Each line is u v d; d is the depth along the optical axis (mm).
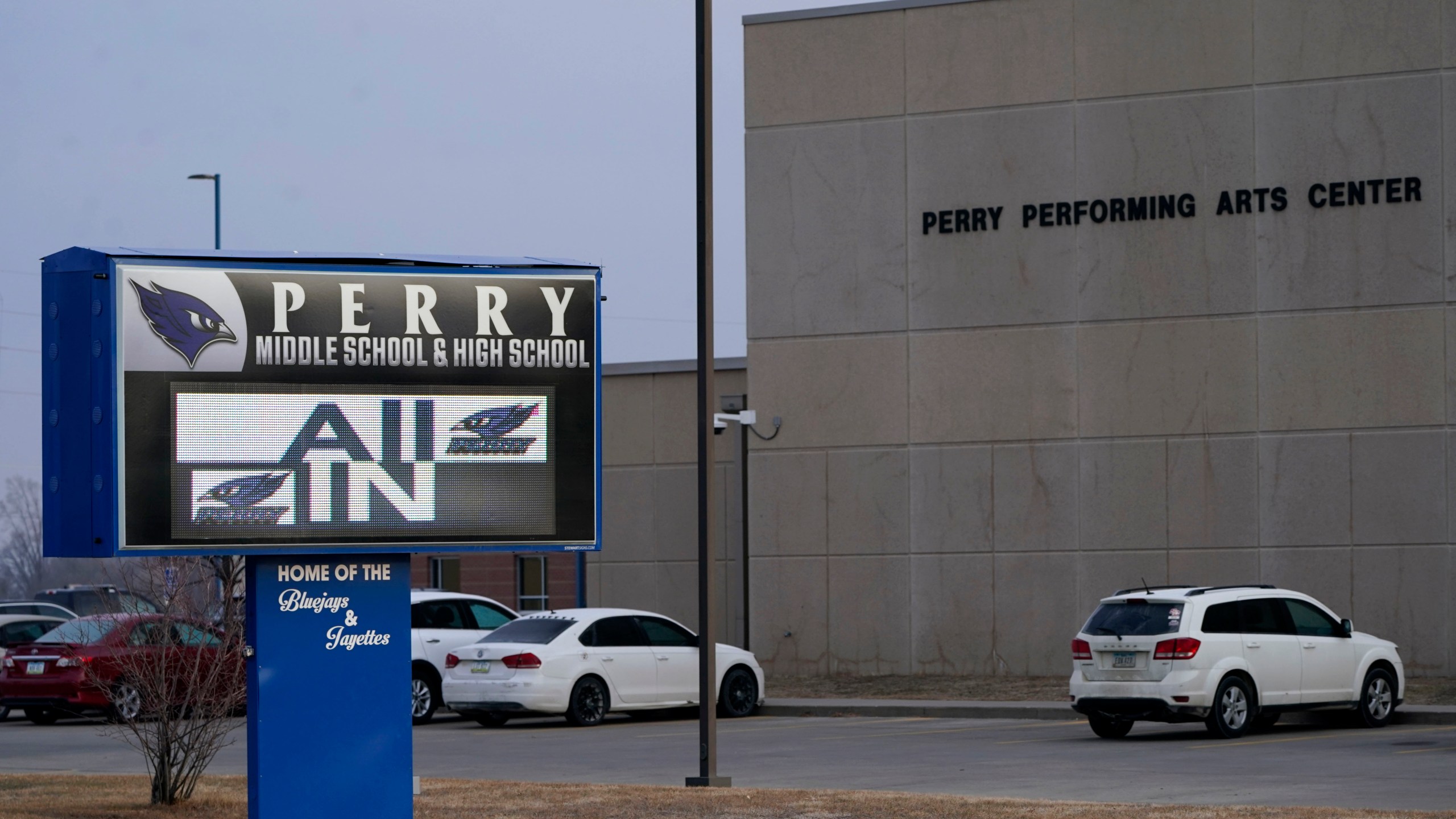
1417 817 13422
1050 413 34531
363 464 13250
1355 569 32125
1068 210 34531
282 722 13055
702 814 14469
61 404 12844
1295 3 33031
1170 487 33531
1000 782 17891
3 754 23625
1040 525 34469
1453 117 31922
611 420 42531
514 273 13758
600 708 27672
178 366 12797
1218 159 33469
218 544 12797
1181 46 33844
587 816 14562
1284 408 32812
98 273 12656
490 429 13617
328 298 13227
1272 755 20344
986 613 34781
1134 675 22781
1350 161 32594
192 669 16031
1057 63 34719
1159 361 33750
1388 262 32219
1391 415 32062
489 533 13562
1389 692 24719
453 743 24500
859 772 19281
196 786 17438
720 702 29422
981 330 35125
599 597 42469
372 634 13367
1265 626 23438
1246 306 33156
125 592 17219
